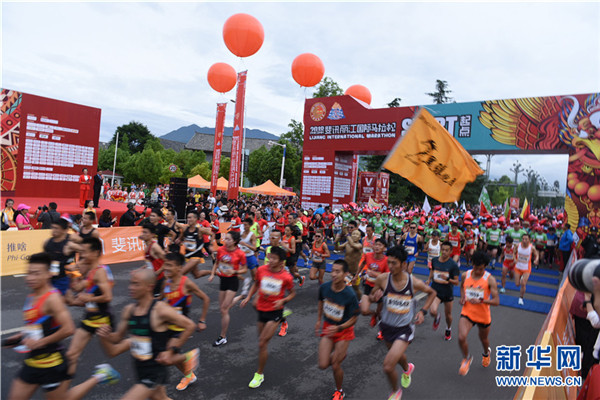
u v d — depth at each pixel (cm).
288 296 516
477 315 557
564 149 1614
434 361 611
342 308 455
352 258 812
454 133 1803
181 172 5250
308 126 2252
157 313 354
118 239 1246
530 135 1647
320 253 949
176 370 533
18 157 1772
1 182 1722
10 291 855
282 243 970
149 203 2072
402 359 484
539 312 922
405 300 469
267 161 4103
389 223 1795
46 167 1864
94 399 446
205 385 493
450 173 495
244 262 631
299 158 4069
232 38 1496
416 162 485
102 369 395
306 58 1861
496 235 1464
